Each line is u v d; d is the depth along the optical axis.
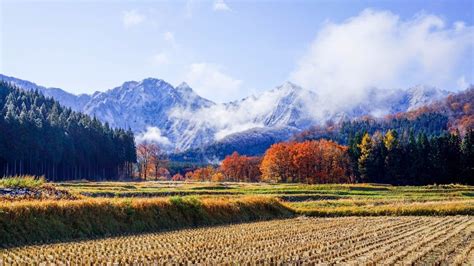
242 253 28.23
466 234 37.91
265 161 168.38
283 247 31.09
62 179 138.00
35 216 33.84
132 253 27.67
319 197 80.12
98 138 159.50
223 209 52.41
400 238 35.47
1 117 116.50
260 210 57.84
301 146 164.00
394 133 156.75
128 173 186.38
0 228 30.84
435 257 27.19
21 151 116.56
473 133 142.12
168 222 44.22
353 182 161.50
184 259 25.73
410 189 97.38
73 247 29.69
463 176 139.75
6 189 45.84
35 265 23.23
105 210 39.34
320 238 36.19
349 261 25.67
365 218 55.31
